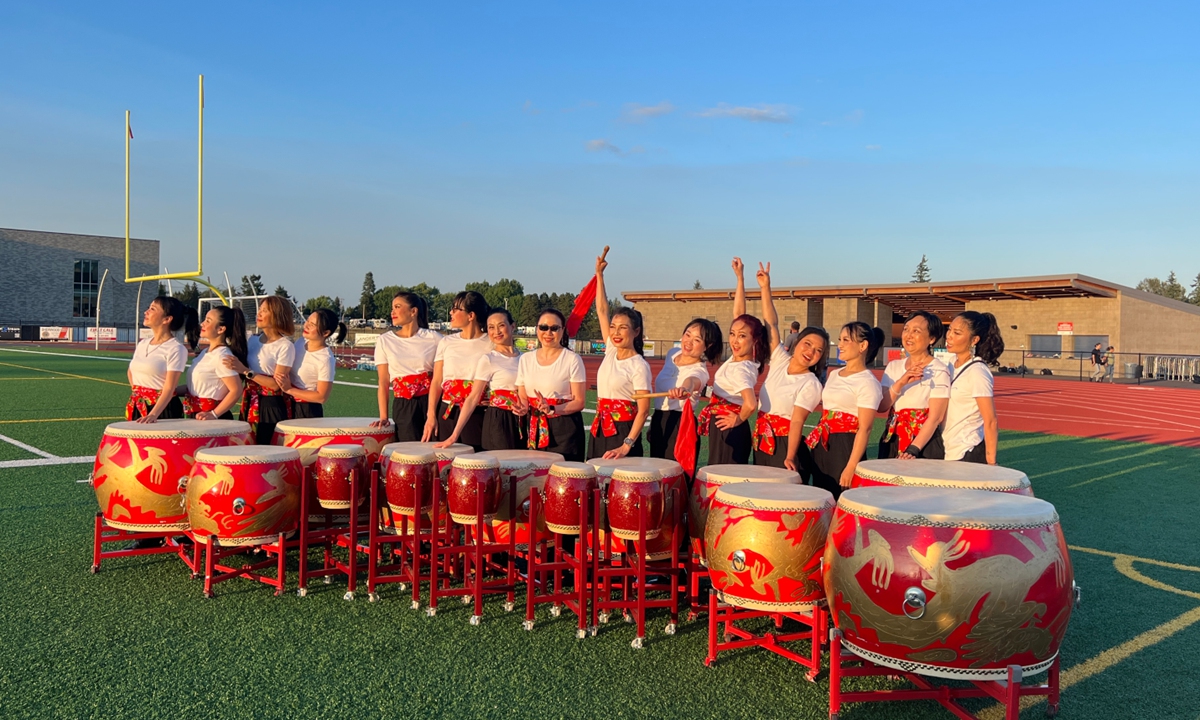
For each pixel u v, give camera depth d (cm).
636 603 421
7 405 1410
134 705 324
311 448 512
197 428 502
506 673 368
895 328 4684
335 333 617
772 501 360
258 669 363
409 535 478
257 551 561
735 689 359
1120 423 1539
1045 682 375
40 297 6906
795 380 482
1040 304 3534
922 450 488
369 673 362
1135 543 621
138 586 479
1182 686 370
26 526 596
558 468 420
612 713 329
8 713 314
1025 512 298
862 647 312
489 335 546
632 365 501
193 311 606
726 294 4278
